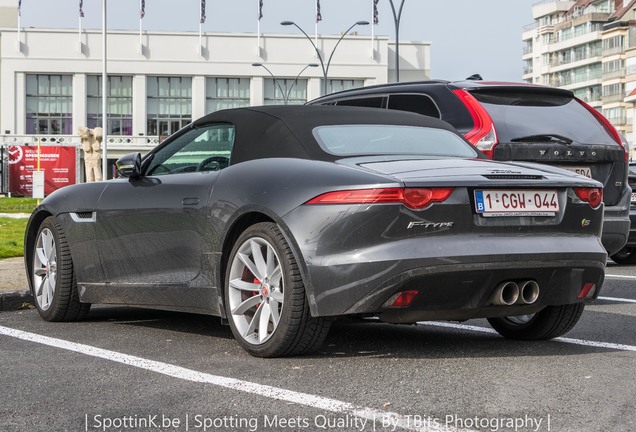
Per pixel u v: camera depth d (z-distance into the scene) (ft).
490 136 22.88
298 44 253.44
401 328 19.44
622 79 335.06
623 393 12.69
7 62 241.14
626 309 22.63
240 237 15.81
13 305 23.02
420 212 14.25
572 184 15.65
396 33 93.56
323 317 14.89
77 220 20.01
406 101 26.12
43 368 14.71
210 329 19.19
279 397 12.45
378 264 14.08
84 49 244.22
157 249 17.87
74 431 10.89
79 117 244.63
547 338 17.63
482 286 14.69
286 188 15.14
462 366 14.71
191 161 18.07
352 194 14.37
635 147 310.04
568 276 15.46
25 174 182.09
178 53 247.91
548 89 24.89
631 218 37.09
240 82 253.85
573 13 384.47
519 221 15.02
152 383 13.47
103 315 21.66
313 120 16.88
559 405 11.98
